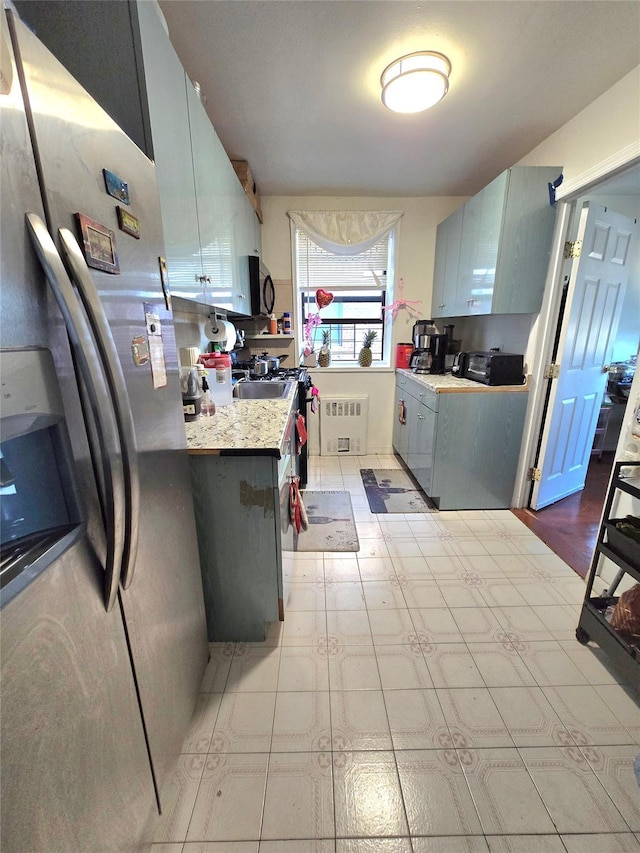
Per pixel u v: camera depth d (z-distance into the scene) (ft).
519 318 8.14
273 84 5.45
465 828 2.99
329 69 5.14
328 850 2.87
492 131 6.80
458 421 7.89
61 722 1.76
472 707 3.94
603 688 4.14
